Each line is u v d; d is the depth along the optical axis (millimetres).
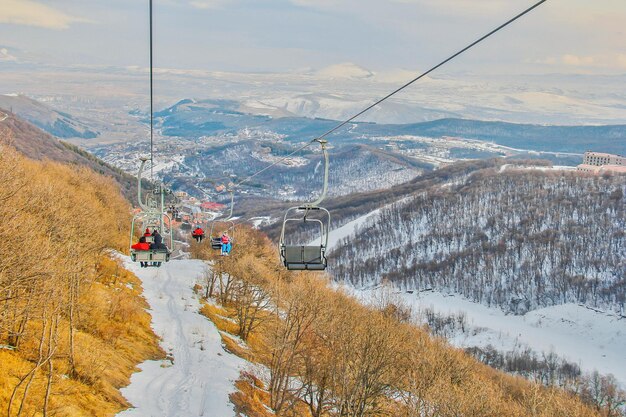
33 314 45562
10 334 45688
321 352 75688
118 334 70875
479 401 66500
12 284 40594
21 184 55031
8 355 46844
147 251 45969
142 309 89000
